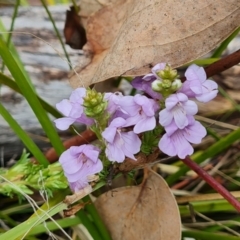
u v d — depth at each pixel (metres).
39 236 0.30
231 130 0.33
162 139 0.23
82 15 0.32
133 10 0.26
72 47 0.33
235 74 0.34
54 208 0.25
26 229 0.25
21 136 0.27
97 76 0.26
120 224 0.27
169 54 0.25
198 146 0.32
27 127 0.32
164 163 0.32
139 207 0.26
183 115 0.22
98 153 0.23
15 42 0.35
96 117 0.23
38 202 0.30
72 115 0.23
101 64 0.26
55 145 0.26
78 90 0.24
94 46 0.28
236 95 0.33
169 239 0.26
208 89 0.23
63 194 0.26
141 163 0.24
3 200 0.30
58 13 0.36
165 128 0.23
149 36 0.25
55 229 0.28
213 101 0.33
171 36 0.25
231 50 0.34
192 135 0.23
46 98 0.33
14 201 0.30
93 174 0.24
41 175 0.26
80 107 0.23
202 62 0.30
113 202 0.27
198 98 0.23
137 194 0.26
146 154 0.24
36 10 0.36
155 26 0.25
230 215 0.30
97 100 0.23
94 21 0.29
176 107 0.23
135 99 0.23
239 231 0.30
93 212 0.26
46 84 0.33
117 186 0.29
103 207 0.27
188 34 0.25
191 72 0.23
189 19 0.25
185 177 0.31
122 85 0.33
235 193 0.28
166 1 0.25
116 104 0.23
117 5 0.28
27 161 0.27
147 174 0.26
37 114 0.26
